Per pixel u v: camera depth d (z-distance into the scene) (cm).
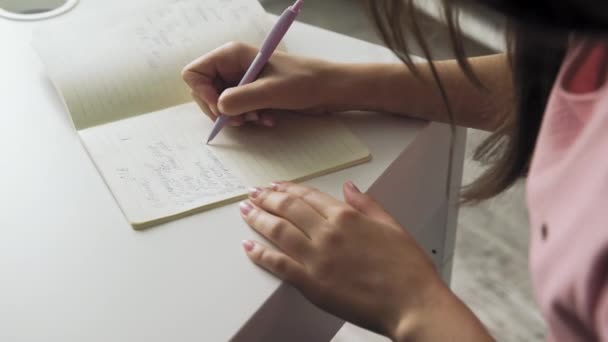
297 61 87
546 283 61
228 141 84
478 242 143
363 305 73
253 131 85
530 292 135
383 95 87
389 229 75
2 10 98
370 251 74
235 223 76
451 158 97
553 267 60
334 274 73
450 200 105
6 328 68
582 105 61
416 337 71
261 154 82
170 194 78
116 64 89
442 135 92
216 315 70
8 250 73
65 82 87
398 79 87
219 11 97
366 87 86
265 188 78
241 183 79
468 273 138
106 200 77
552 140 63
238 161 82
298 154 83
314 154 83
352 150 83
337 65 87
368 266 73
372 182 81
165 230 75
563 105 63
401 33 69
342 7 191
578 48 63
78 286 71
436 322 71
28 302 70
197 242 75
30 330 68
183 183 79
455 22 68
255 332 71
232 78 89
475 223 147
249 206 77
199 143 83
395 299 73
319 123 86
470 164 151
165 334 68
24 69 90
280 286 72
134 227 75
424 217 99
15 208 76
